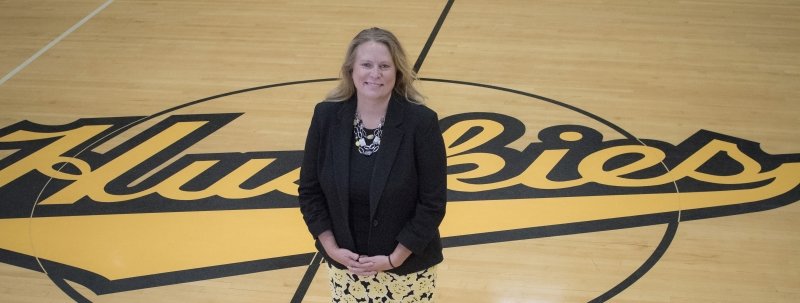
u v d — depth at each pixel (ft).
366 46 8.58
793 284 13.56
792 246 14.51
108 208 16.26
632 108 19.70
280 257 14.58
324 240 9.32
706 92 20.45
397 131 8.78
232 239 15.14
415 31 24.80
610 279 13.82
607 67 21.99
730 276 13.79
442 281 13.83
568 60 22.49
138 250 14.92
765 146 17.84
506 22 25.34
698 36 23.95
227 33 25.20
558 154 17.66
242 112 20.04
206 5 27.71
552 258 14.37
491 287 13.67
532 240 14.85
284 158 17.89
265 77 22.02
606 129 18.72
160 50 24.11
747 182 16.46
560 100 20.17
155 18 26.66
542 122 19.08
